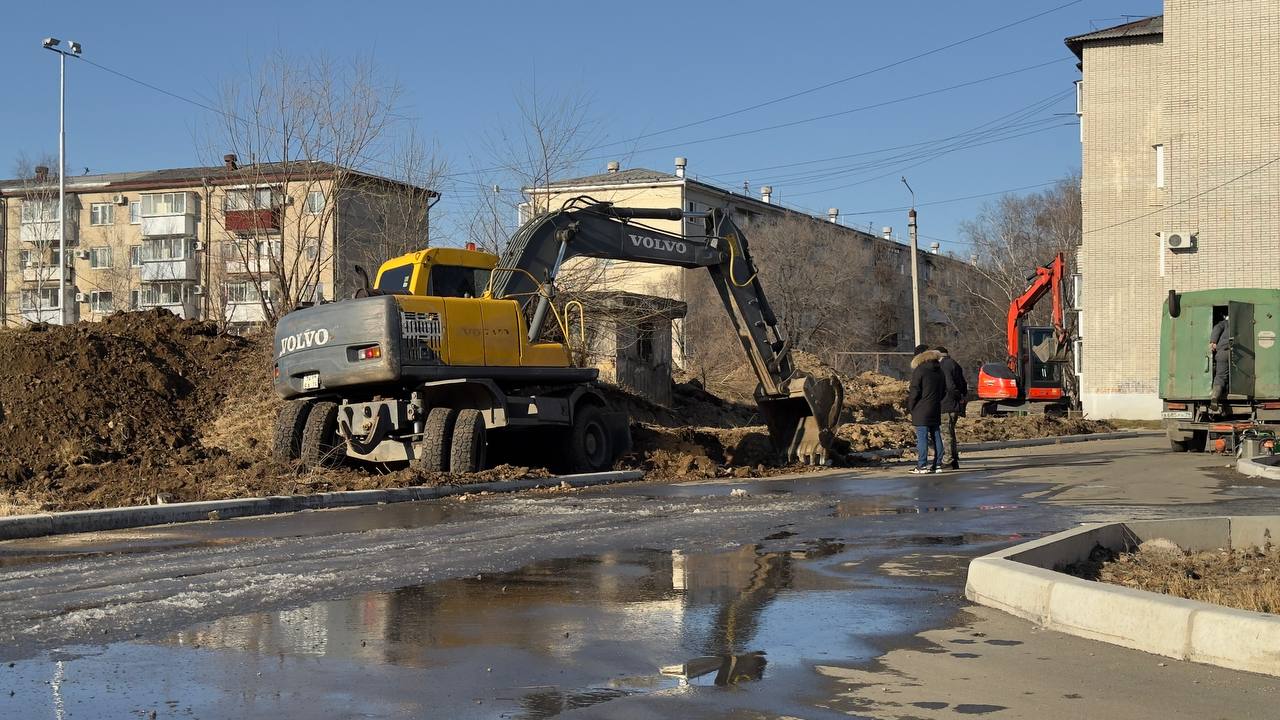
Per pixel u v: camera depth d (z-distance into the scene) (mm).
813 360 52625
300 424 19297
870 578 8836
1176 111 36844
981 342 79812
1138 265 40938
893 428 31703
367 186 35312
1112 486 16438
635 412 32062
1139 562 9383
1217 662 6051
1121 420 40625
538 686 5664
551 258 20609
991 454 25547
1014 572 7441
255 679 5812
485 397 18750
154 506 13391
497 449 21219
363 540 11305
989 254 79000
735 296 22906
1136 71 41219
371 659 6227
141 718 5152
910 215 41906
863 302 71250
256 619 7324
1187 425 24812
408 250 35469
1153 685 5680
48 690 5621
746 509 13961
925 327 91438
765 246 65000
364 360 18062
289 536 11742
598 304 33438
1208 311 24562
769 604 7773
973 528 11898
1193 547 10359
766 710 5250
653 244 21969
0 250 67500
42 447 20969
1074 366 44812
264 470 18438
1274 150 35719
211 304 46469
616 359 34531
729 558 9930
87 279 66062
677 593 8211
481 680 5781
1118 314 41062
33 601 8008
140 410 23484
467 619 7301
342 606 7754
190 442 23219
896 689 5609
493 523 12695
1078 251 44281
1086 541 9453
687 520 12828
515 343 19406
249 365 26734
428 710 5254
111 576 9117
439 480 17359
